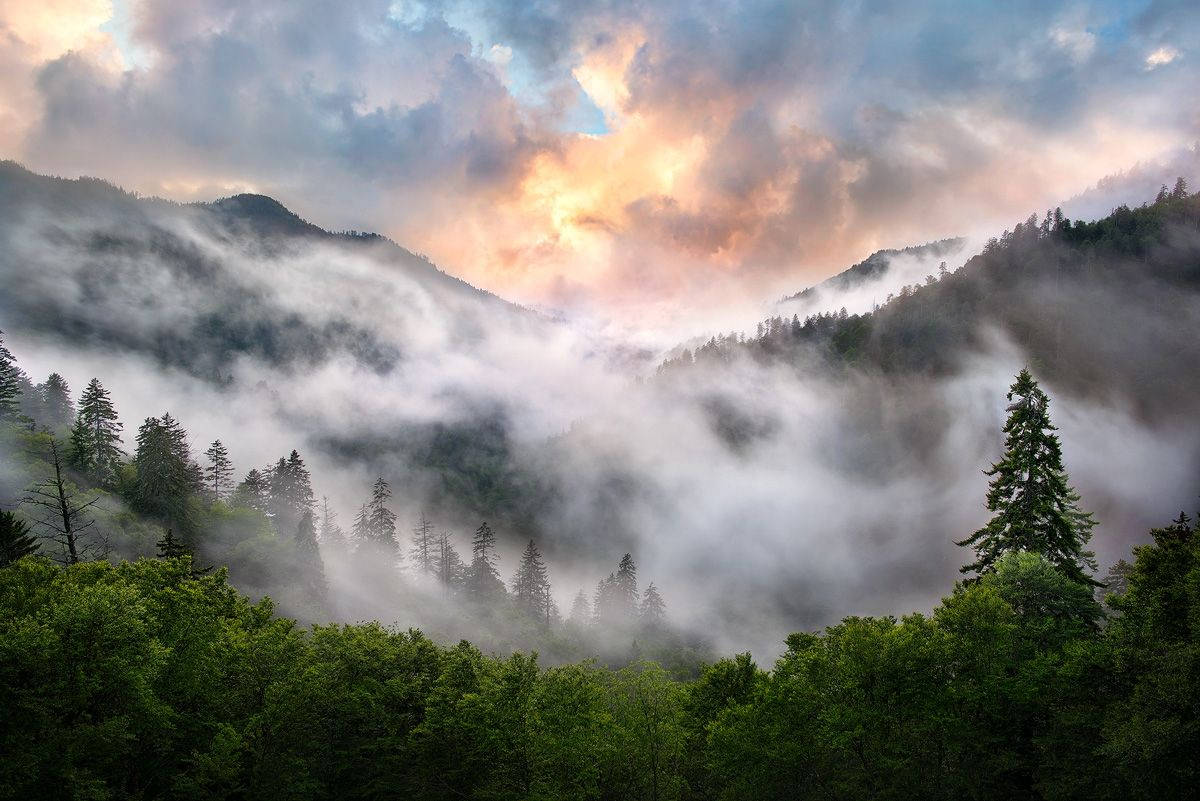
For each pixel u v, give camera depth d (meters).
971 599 23.06
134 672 18.75
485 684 26.73
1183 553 22.27
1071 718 20.83
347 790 27.62
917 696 22.20
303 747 24.86
